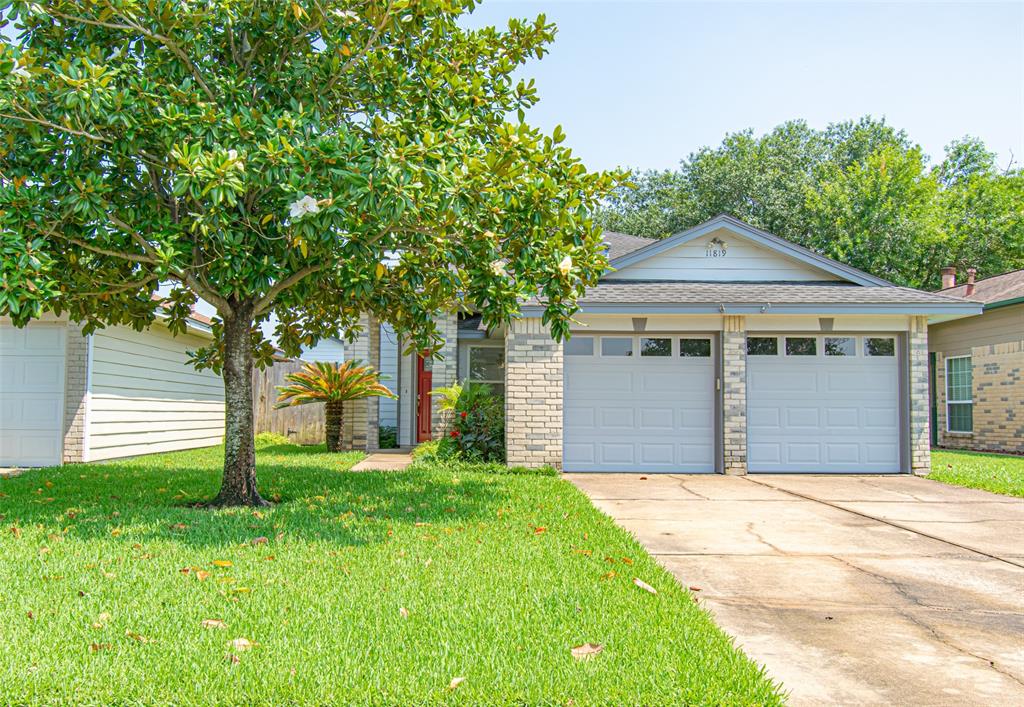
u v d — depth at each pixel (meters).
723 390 11.83
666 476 11.59
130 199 7.54
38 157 6.67
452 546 5.91
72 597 4.39
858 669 3.74
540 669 3.45
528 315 11.58
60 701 3.07
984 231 30.66
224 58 8.12
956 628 4.40
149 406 14.67
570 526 6.90
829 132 41.06
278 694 3.14
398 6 7.35
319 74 7.74
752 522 7.62
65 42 7.75
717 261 13.42
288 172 6.35
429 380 17.92
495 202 7.02
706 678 3.39
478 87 8.30
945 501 9.10
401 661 3.51
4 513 7.18
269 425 19.28
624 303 11.34
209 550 5.60
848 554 6.24
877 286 12.92
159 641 3.71
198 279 7.82
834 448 12.16
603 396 12.20
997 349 17.30
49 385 12.21
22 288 6.03
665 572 5.38
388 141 7.02
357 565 5.25
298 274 7.77
